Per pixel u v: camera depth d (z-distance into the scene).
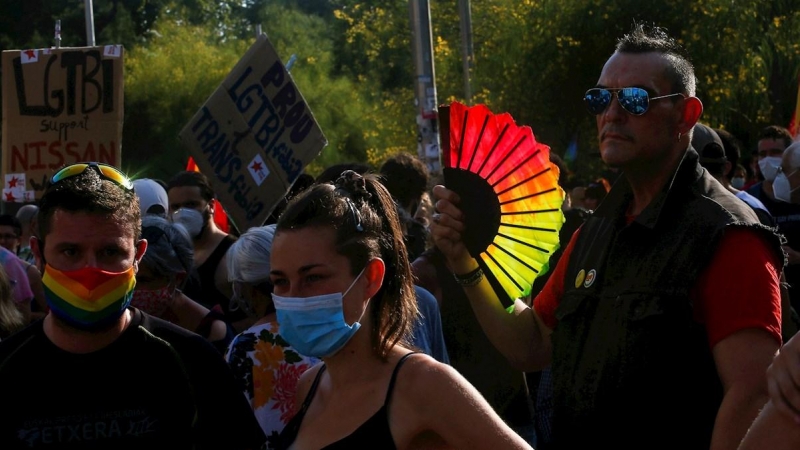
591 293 2.85
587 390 2.77
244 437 2.68
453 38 23.14
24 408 2.53
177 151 28.58
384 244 2.45
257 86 5.16
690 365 2.62
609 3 17.19
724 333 2.52
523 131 2.97
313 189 2.46
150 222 3.93
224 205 5.11
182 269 3.90
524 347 3.21
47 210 2.55
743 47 16.72
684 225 2.68
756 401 2.43
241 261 3.55
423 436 2.29
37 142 6.33
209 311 4.08
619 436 2.68
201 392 2.63
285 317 2.40
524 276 3.06
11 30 31.36
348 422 2.35
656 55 2.84
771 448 1.54
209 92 28.78
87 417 2.54
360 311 2.39
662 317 2.62
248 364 3.29
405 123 23.28
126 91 28.77
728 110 16.91
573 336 2.88
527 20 17.92
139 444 2.56
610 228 2.93
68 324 2.54
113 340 2.59
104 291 2.52
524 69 17.98
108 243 2.54
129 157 29.08
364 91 30.41
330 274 2.37
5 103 6.36
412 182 5.21
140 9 34.00
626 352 2.67
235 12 43.06
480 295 3.12
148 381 2.58
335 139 29.86
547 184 3.01
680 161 2.79
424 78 11.03
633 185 2.90
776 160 6.88
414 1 11.05
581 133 17.88
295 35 34.50
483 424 2.23
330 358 2.44
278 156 5.16
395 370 2.33
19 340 2.59
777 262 2.61
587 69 17.56
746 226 2.56
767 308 2.50
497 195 3.04
